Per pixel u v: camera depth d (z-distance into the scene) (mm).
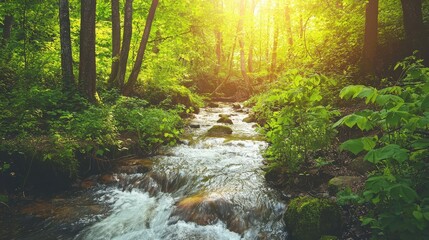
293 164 5758
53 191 6484
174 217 5391
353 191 4590
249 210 5230
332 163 5891
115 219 5527
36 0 11516
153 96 14117
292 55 17031
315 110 5656
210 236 4867
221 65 31219
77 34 14031
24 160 6234
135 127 9094
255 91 24484
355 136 6613
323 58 12023
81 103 8703
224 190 5875
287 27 19297
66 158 6691
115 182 6969
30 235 4973
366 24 9180
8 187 6008
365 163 5316
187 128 11953
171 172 7016
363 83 8820
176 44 16688
